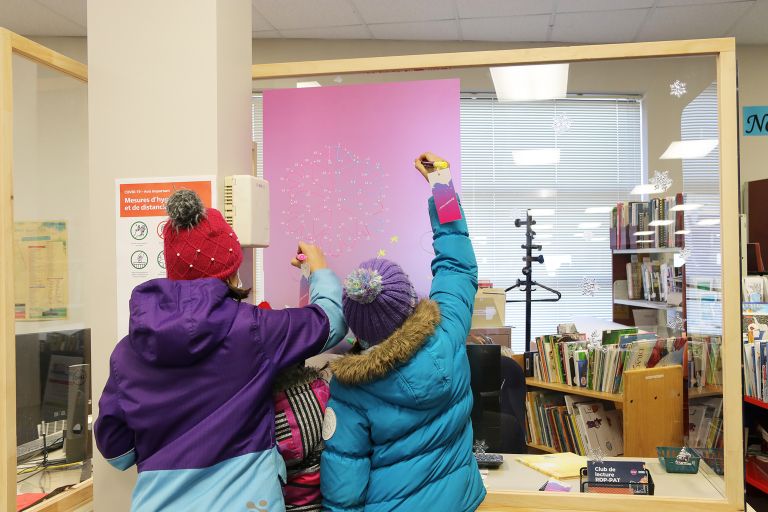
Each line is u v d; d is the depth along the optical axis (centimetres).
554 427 171
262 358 109
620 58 165
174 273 115
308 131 179
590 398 169
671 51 161
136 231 150
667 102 165
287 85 180
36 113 171
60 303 194
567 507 160
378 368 109
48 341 194
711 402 158
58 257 191
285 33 449
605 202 171
